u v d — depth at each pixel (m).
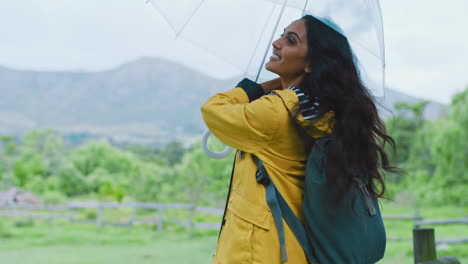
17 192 20.30
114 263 9.12
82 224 16.28
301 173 1.40
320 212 1.29
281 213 1.34
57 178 27.09
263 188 1.37
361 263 1.32
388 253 8.48
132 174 23.81
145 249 11.21
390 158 1.47
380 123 1.46
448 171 20.62
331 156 1.28
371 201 1.36
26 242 12.25
